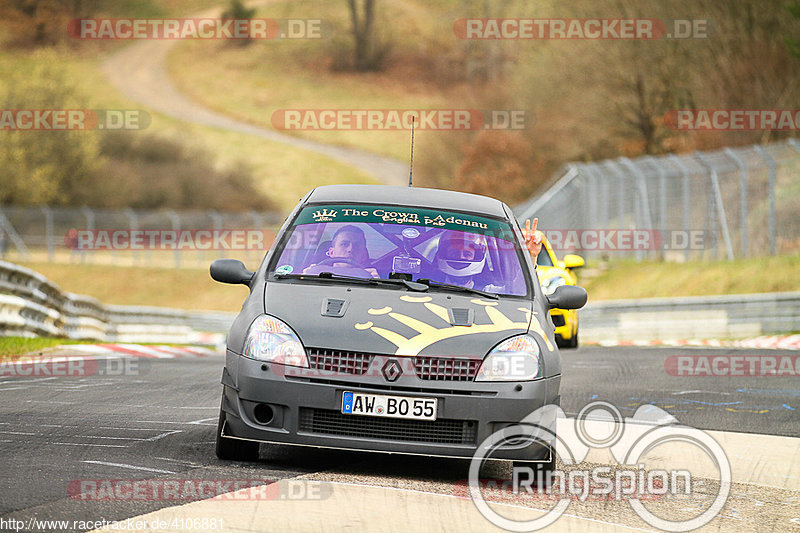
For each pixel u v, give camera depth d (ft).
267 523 52.54
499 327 69.31
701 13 479.82
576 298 78.69
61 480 60.34
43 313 189.88
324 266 75.61
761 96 448.65
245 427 66.39
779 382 143.74
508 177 565.94
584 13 552.41
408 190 86.99
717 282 280.92
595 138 536.83
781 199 297.53
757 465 80.94
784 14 444.55
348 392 64.95
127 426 83.82
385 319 68.18
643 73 503.61
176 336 295.69
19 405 95.04
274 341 66.69
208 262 568.82
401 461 73.51
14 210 580.30
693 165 313.73
